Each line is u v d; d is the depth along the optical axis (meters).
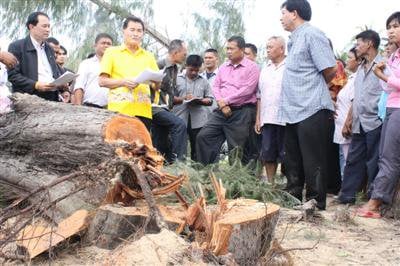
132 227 4.05
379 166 6.18
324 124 6.04
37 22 6.59
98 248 4.11
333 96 7.89
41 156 5.12
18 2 11.77
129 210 4.14
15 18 11.76
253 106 7.56
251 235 3.82
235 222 3.74
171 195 5.32
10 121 5.45
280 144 6.99
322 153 6.08
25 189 5.26
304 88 6.06
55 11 11.82
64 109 5.09
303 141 6.05
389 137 5.93
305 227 5.42
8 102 6.45
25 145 5.28
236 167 6.65
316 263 4.36
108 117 4.74
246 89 7.43
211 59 9.19
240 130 7.46
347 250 4.77
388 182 6.01
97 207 4.37
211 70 9.24
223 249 3.62
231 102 7.43
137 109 6.40
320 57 5.98
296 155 6.30
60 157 4.92
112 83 6.17
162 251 3.40
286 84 6.15
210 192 5.74
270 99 7.05
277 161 7.29
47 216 4.68
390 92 6.00
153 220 4.00
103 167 4.02
